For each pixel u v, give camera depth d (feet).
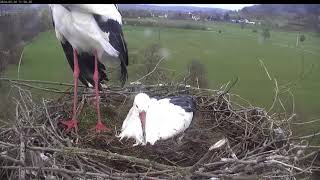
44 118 4.28
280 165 3.60
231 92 4.85
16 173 3.49
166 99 4.46
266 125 4.33
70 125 4.18
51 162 3.46
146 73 5.08
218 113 4.64
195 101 4.63
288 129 4.22
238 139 4.25
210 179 3.50
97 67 4.35
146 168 3.61
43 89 4.54
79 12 4.00
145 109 4.19
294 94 4.48
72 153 3.54
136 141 4.09
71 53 4.43
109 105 4.75
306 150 3.85
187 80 5.08
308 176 3.71
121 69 4.41
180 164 3.87
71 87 4.80
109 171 3.60
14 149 3.52
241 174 3.53
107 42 4.13
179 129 4.18
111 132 4.24
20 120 3.91
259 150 3.98
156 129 4.12
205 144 4.12
